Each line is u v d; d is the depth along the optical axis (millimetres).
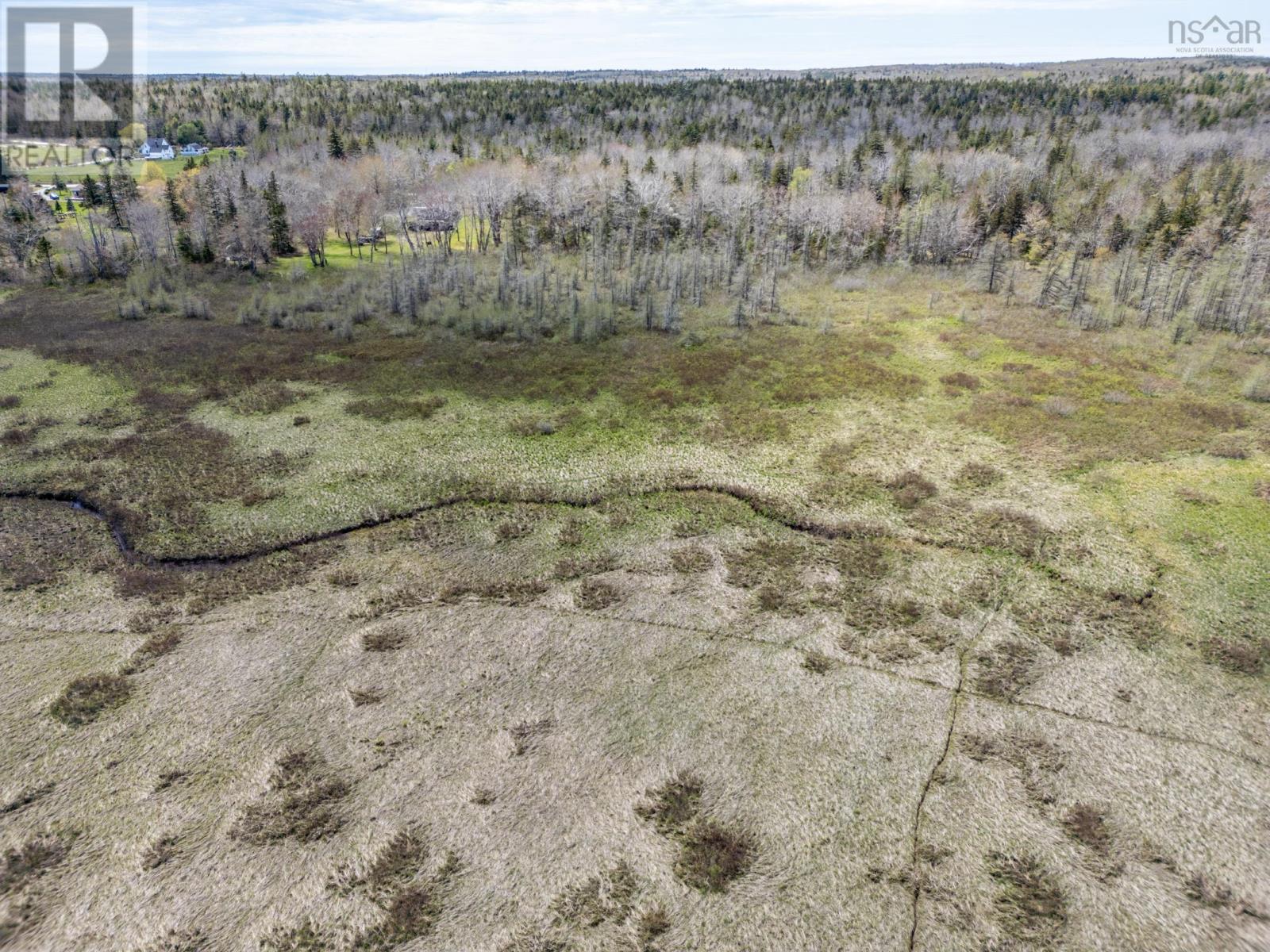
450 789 25125
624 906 21625
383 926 21109
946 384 55438
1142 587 34156
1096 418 49562
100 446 45906
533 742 26828
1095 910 21469
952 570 35844
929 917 21344
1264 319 63938
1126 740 26750
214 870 22500
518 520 39719
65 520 39000
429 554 37000
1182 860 22781
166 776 25359
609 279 79000
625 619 32844
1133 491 41375
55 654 30312
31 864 22562
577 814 24312
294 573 35406
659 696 28828
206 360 59562
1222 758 26000
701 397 53656
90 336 64688
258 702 28344
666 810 24406
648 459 45406
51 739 26547
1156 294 69312
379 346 63219
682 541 38250
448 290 76812
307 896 21859
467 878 22359
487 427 49094
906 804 24641
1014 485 42406
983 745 26656
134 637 31438
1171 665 30016
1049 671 29891
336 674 29734
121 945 20609
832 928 21062
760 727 27453
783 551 37500
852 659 30656
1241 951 20422
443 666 30172
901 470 44219
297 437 47406
